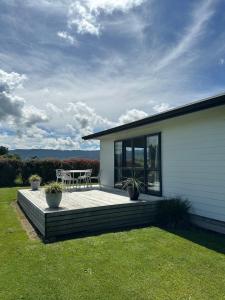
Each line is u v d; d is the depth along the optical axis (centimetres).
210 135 576
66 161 1596
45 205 606
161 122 686
